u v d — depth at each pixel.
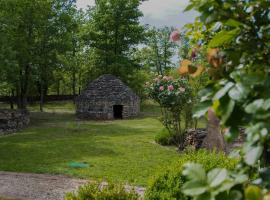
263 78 1.79
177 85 18.78
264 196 1.41
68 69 42.88
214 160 6.35
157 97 19.27
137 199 6.44
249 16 2.23
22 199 11.16
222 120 1.83
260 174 1.94
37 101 55.66
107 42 49.66
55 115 40.16
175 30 2.87
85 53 53.59
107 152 18.66
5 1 32.25
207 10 2.13
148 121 34.59
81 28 50.16
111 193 6.30
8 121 26.88
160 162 16.52
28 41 37.47
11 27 31.75
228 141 1.84
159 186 6.25
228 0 2.13
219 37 2.12
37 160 16.66
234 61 2.15
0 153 18.33
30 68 38.69
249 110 1.71
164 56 63.97
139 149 19.58
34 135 24.86
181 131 20.48
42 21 37.84
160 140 21.09
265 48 2.22
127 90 39.06
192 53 2.59
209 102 1.95
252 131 1.68
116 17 48.28
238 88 1.81
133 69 47.81
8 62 28.72
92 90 38.28
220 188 1.69
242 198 1.80
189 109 19.11
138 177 13.80
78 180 13.45
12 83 34.69
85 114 37.81
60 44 39.62
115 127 29.66
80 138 23.36
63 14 39.81
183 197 5.86
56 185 12.72
